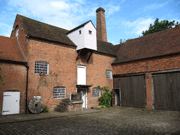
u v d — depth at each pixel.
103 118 9.34
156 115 10.54
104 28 21.94
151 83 13.87
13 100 9.86
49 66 11.98
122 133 6.02
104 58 17.02
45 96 11.45
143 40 17.27
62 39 13.72
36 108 10.39
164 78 13.06
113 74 17.47
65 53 13.30
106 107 14.91
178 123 7.96
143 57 14.57
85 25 13.88
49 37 12.41
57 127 6.78
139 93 14.81
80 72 14.45
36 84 11.02
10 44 11.95
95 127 6.90
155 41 15.59
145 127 7.07
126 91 16.05
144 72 14.47
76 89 13.76
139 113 11.46
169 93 12.62
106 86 16.36
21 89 10.25
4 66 9.66
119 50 19.11
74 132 6.03
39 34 11.86
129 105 15.55
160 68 13.27
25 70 10.58
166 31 15.76
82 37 13.80
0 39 11.87
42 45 11.73
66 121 8.20
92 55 15.73
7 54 10.38
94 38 14.68
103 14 22.28
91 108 14.54
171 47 13.14
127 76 16.14
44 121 8.12
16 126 6.83
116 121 8.42
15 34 13.80
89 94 14.97
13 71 10.00
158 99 13.28
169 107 12.51
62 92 12.76
